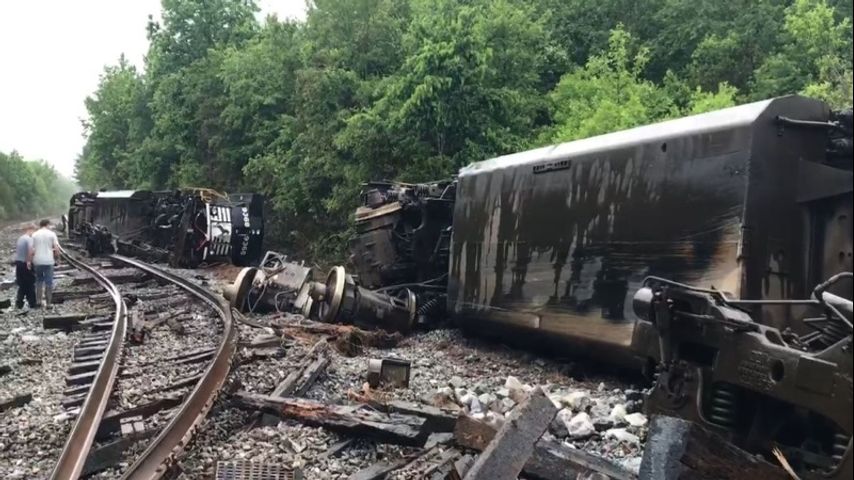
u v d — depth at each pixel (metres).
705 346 4.50
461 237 11.70
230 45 38.53
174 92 38.91
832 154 6.43
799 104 6.61
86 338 11.06
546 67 21.98
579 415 6.31
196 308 14.26
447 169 18.45
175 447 5.48
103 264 24.47
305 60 26.03
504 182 10.54
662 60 21.88
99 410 6.58
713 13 21.17
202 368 8.70
